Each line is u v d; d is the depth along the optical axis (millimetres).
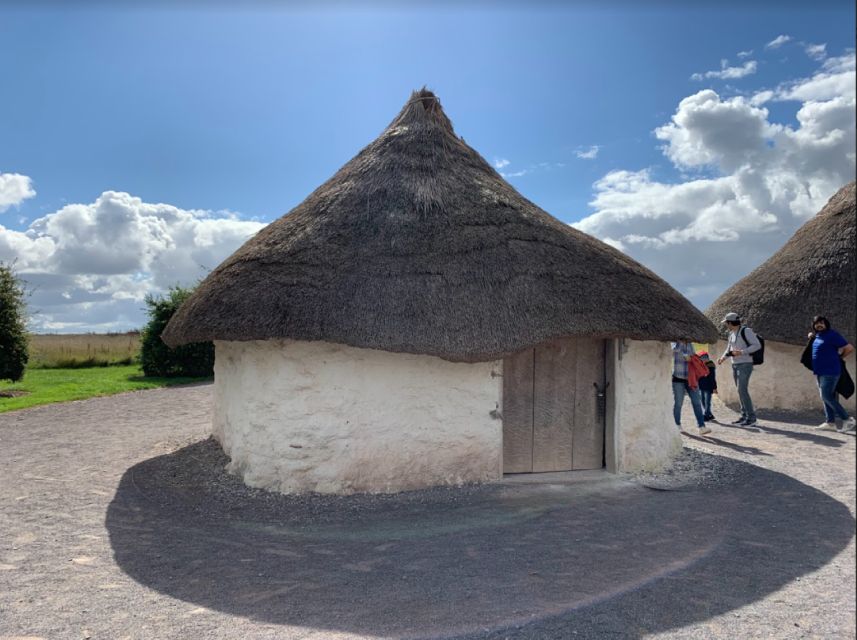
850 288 10898
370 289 6078
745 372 10031
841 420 9906
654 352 7320
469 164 7973
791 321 11062
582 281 6547
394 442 6277
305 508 5820
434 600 3848
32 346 15516
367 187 7230
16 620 3648
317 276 6230
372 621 3580
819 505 5805
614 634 3375
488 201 7191
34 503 6121
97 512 5836
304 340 5930
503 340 5895
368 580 4188
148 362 18422
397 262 6312
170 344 7238
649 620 3537
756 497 6113
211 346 18656
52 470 7426
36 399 13398
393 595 3936
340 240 6602
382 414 6254
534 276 6391
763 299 11680
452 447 6438
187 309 6840
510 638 3346
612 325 6312
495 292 6191
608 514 5602
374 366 6242
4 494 6438
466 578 4180
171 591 4066
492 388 6555
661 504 5910
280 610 3754
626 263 7297
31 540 5090
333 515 5625
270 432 6336
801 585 4012
